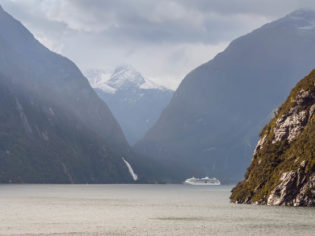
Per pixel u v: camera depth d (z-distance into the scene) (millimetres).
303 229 142875
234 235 133125
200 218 174000
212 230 142375
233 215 179125
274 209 190375
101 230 142375
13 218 172625
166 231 140500
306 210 183875
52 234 134500
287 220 160375
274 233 136375
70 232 138250
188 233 136750
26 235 132500
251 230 142000
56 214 189250
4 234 134125
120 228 146875
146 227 149125
